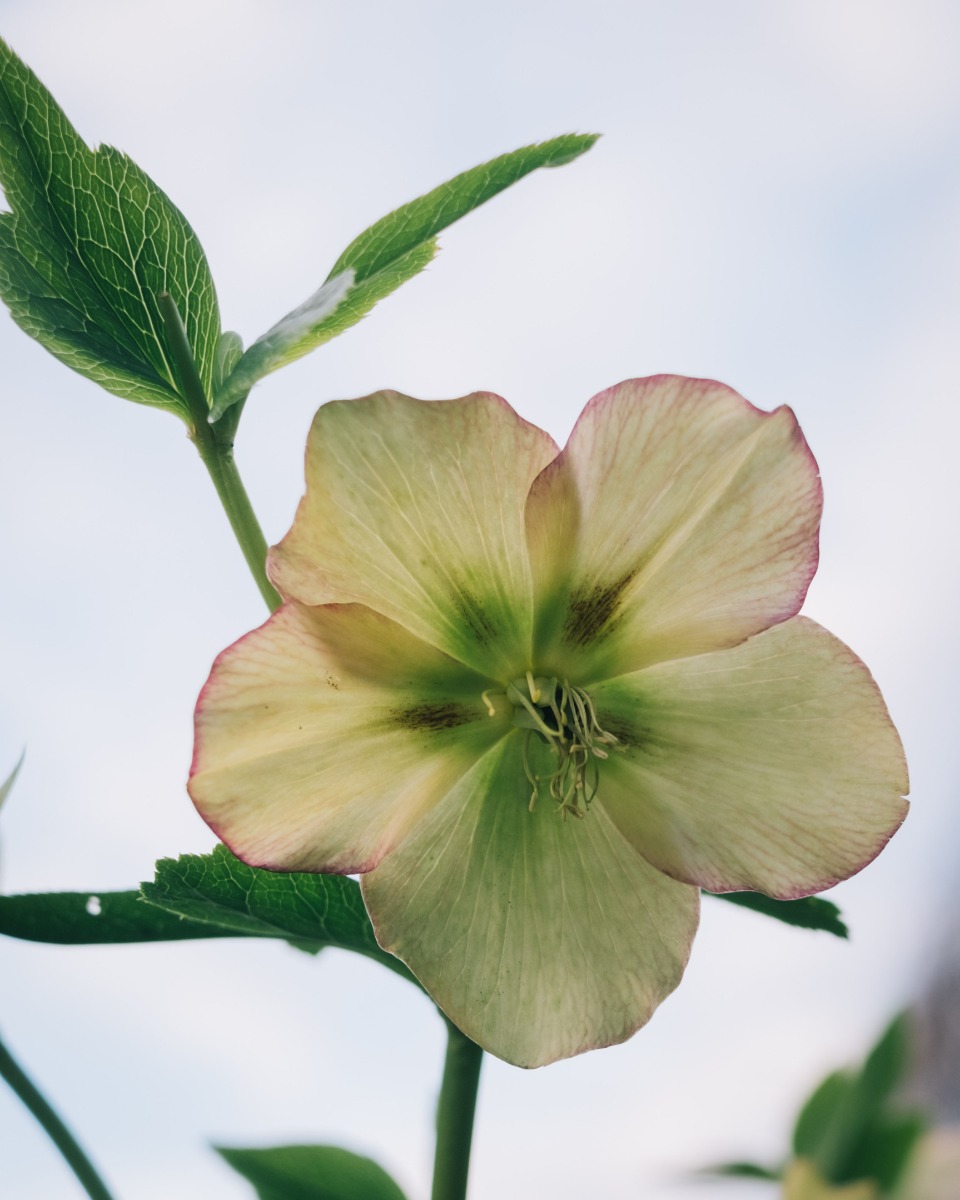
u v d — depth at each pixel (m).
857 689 0.30
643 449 0.30
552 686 0.30
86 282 0.31
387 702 0.30
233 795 0.29
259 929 0.30
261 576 0.31
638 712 0.31
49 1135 0.30
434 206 0.30
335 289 0.30
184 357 0.31
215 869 0.30
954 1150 0.32
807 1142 0.32
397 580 0.30
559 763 0.30
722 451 0.29
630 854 0.30
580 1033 0.30
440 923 0.30
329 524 0.29
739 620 0.30
